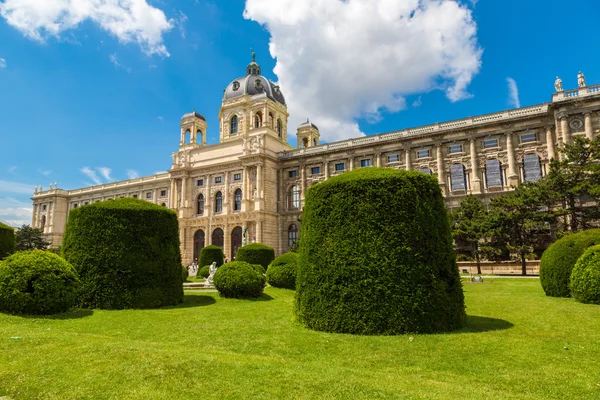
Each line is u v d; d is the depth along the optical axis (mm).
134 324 14305
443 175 55406
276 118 79250
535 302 18531
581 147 38031
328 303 12883
